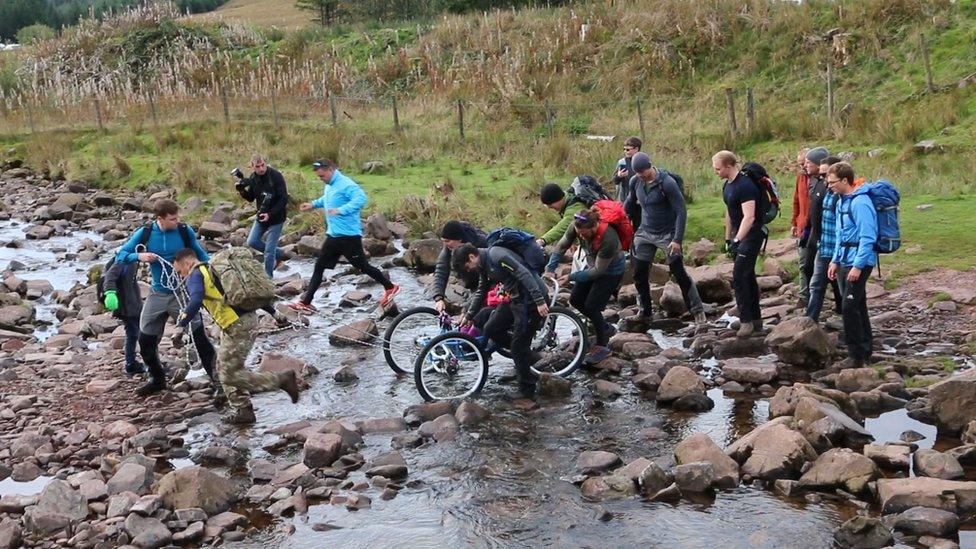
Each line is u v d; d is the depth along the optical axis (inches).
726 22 1062.4
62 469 284.8
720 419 303.1
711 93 960.3
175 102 1191.6
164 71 1412.4
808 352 337.7
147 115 1148.5
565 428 300.8
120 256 340.5
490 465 274.8
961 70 828.6
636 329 403.5
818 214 374.6
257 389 314.0
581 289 357.1
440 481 267.0
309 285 459.5
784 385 327.6
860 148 730.8
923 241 473.1
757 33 1022.4
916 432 280.2
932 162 649.0
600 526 237.9
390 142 924.0
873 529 219.8
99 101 1221.1
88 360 389.7
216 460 285.4
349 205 434.3
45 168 945.5
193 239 348.2
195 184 783.1
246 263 312.0
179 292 336.5
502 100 1026.1
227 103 1143.6
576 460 277.0
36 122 1167.6
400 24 1470.2
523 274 318.0
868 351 334.3
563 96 1028.5
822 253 350.3
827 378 323.6
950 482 236.4
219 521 245.1
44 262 599.8
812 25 991.0
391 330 359.6
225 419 319.6
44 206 772.6
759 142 804.0
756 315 376.2
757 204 364.2
